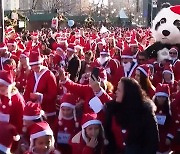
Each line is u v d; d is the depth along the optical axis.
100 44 14.70
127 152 5.26
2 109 6.07
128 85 5.26
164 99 6.69
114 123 5.41
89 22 48.00
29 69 8.73
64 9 87.19
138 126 5.19
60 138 6.65
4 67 9.02
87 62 10.07
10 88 6.09
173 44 13.98
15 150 5.63
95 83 6.54
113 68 10.68
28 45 15.94
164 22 14.08
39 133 4.98
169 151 6.95
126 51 9.38
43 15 54.03
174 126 6.91
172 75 8.88
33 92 7.36
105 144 5.51
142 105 5.23
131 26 66.19
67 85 7.02
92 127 5.45
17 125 6.10
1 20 12.85
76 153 5.71
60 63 11.58
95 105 6.01
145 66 7.32
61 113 6.64
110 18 69.44
